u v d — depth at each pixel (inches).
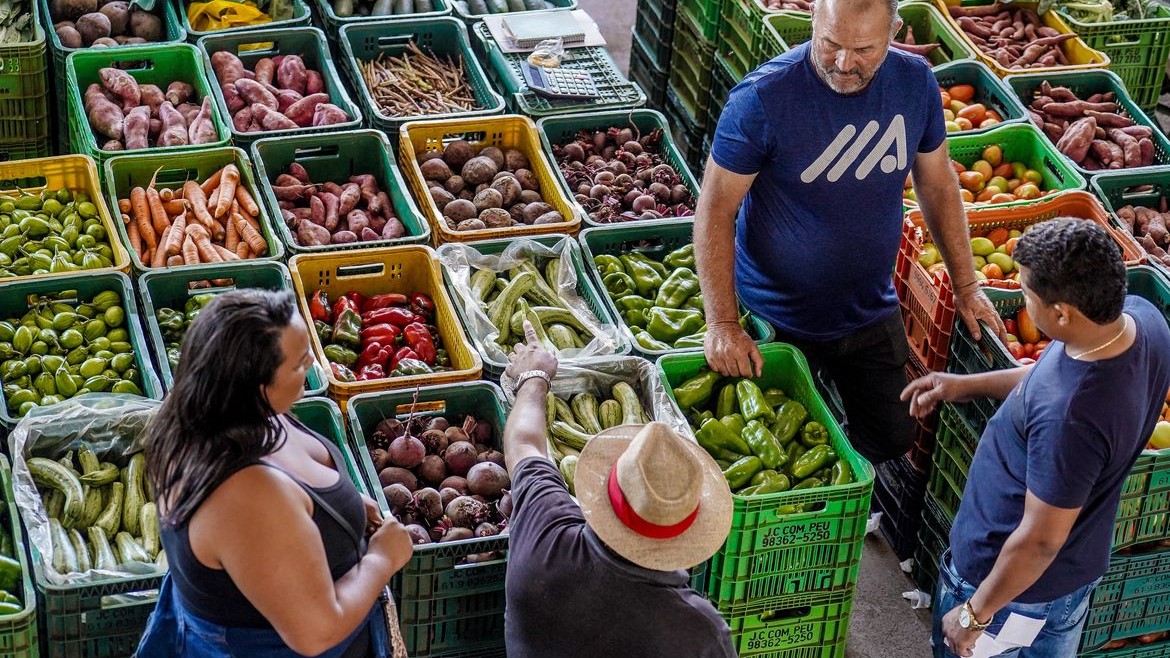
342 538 117.0
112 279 186.5
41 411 161.8
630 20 351.9
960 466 189.6
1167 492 168.4
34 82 234.4
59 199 205.6
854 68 160.9
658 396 176.7
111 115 226.5
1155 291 198.1
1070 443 132.3
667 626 115.0
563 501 123.4
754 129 168.1
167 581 124.0
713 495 121.5
